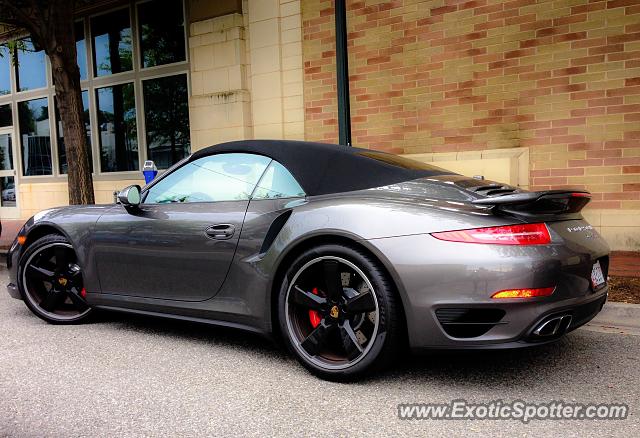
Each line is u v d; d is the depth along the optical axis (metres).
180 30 9.89
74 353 3.61
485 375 3.11
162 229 3.71
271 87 8.62
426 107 7.48
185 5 9.61
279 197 3.38
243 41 8.86
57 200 12.03
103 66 11.01
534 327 2.60
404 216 2.83
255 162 3.57
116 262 3.96
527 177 6.84
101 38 10.99
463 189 3.03
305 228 3.07
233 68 8.88
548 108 6.71
